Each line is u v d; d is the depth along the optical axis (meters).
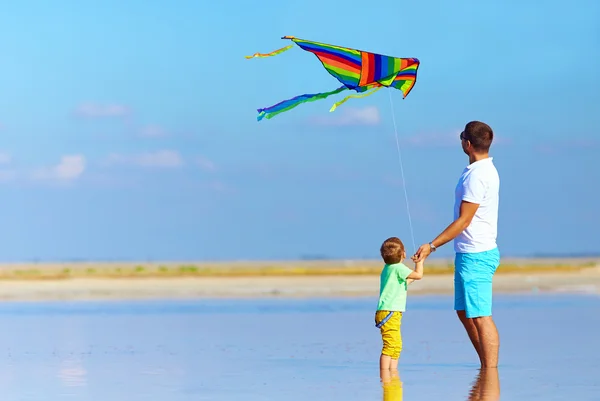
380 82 15.06
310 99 15.03
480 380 14.10
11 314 31.02
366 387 13.49
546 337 21.14
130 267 118.94
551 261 137.00
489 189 14.95
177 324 26.34
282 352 18.77
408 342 20.62
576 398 12.25
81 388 13.68
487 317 15.27
